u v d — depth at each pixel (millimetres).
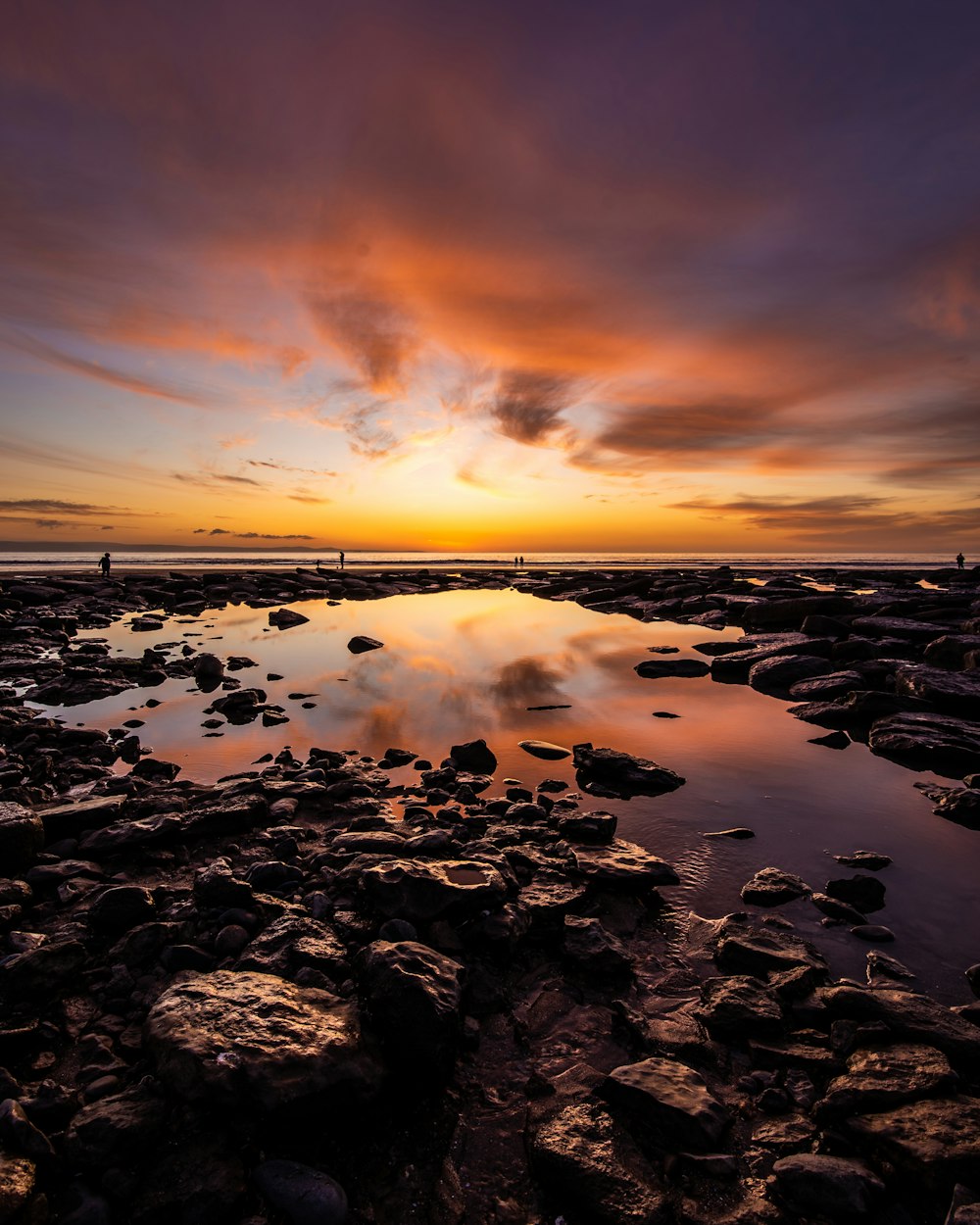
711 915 6656
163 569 78375
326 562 123688
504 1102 4211
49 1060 4293
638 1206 3387
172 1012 4285
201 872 7102
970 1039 4504
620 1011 5102
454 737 12930
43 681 17906
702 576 66312
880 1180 3537
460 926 5898
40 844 7191
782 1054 4559
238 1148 3637
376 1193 3553
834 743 12852
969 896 7125
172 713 14469
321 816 8820
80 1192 3365
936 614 28953
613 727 13945
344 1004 4594
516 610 39438
